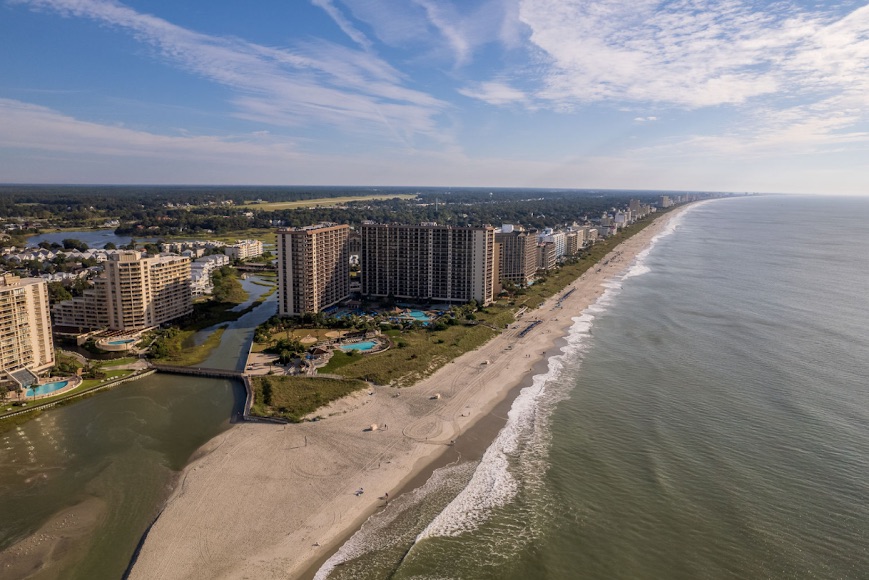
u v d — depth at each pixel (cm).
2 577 8938
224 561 9250
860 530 9888
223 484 11456
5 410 14912
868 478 11438
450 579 8950
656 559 9338
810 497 10850
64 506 10825
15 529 10138
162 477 11838
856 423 13838
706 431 13588
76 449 13050
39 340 17662
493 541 9825
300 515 10500
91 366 18150
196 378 17675
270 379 16925
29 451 12975
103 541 9831
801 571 8962
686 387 16375
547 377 17475
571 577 8988
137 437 13638
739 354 19300
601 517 10419
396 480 11738
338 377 17012
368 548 9656
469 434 13775
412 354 19200
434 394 16088
